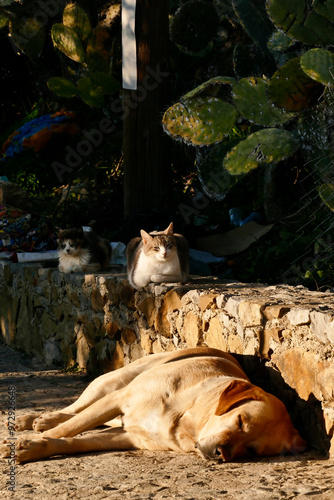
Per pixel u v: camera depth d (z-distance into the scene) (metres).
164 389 4.04
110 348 6.73
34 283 8.64
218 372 4.11
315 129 7.51
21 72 18.86
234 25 11.51
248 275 8.16
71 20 12.78
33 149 15.11
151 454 3.94
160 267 5.91
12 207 9.79
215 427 3.57
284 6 7.28
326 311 3.72
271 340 4.18
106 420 4.18
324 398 3.61
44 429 4.41
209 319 4.98
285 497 2.76
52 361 8.12
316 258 7.73
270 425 3.53
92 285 6.96
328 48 8.26
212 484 3.05
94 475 3.41
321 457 3.56
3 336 10.02
